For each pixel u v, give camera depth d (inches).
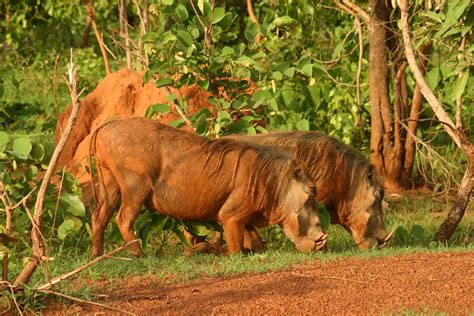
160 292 506.0
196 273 540.4
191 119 733.3
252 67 743.7
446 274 530.9
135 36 1408.7
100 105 840.9
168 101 772.0
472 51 649.6
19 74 1344.7
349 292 499.2
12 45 1480.1
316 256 589.6
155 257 601.6
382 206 691.4
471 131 960.3
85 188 761.0
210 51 728.3
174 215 621.0
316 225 623.2
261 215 625.0
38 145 605.0
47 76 1318.9
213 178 610.5
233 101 725.3
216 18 737.0
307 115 983.6
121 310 465.7
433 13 657.6
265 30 769.6
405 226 784.3
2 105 1085.1
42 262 514.0
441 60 970.1
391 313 462.0
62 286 511.8
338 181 664.4
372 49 884.0
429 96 669.3
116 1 1417.3
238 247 618.5
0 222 559.8
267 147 628.7
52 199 586.9
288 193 620.4
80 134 830.5
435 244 657.6
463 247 642.8
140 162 605.3
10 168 618.5
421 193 923.4
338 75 1007.6
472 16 628.1
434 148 920.9
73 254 643.5
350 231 677.9
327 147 663.8
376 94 895.7
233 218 616.7
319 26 1104.8
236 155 615.5
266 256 591.8
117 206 634.8
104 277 539.8
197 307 478.6
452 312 470.6
